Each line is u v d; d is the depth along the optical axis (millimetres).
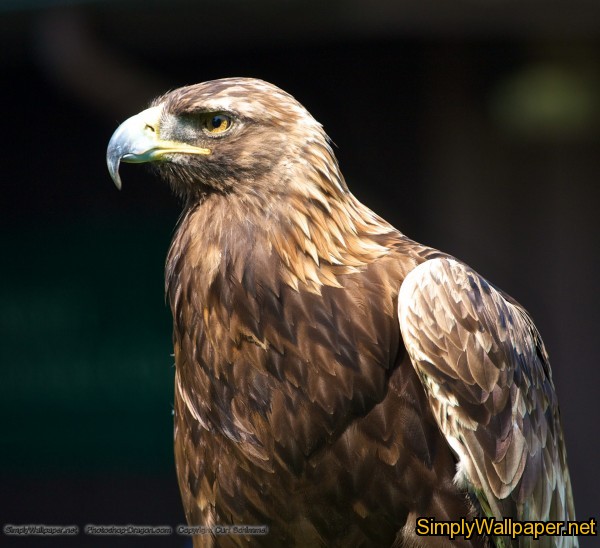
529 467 6336
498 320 6312
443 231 13438
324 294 5984
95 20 10625
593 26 11188
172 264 6363
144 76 11516
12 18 10602
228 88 6270
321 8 10195
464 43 13250
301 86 13281
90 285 13820
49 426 13938
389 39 12805
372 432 5980
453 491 6047
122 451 13898
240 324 6012
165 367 13742
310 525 6191
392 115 13383
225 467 6266
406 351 6023
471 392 6023
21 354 13906
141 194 13797
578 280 13547
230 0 10031
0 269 13891
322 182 6141
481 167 13430
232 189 6184
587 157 13430
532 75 13156
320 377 5938
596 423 13609
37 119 13836
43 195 13852
